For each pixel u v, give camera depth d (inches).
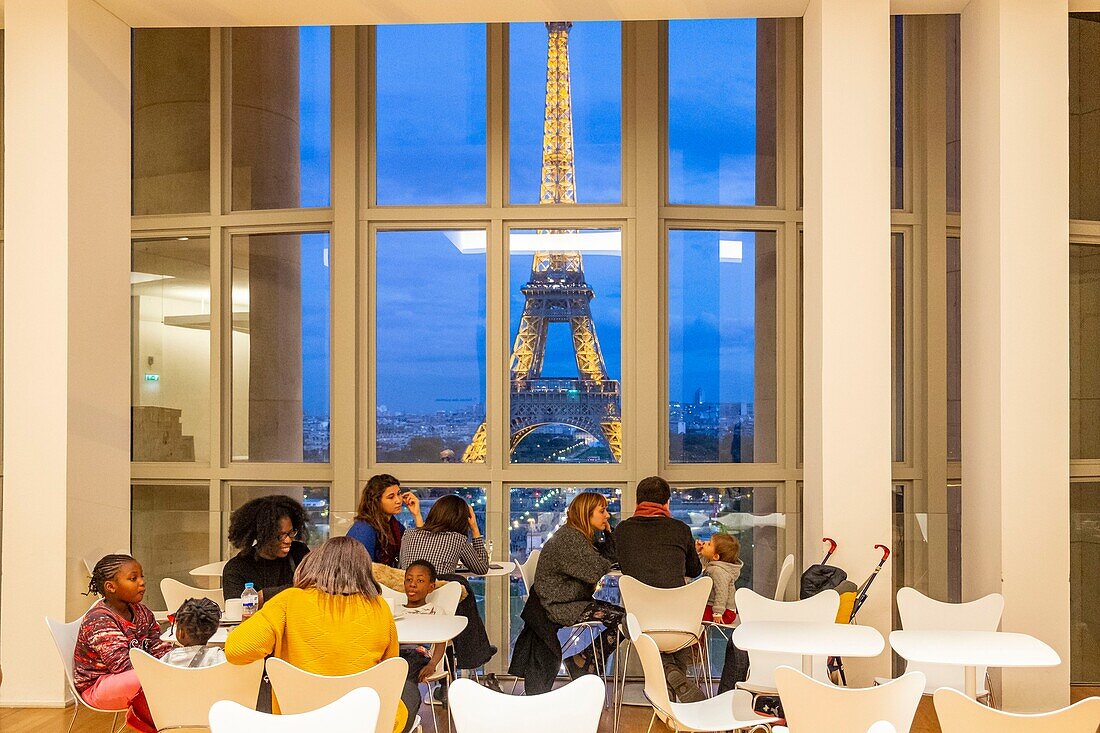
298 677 123.3
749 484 282.5
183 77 296.2
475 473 279.1
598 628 201.8
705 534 280.1
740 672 187.3
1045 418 195.6
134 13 220.8
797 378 283.1
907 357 286.2
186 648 153.6
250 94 293.4
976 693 155.6
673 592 183.2
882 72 200.7
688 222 283.1
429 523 202.8
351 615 133.3
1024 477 194.9
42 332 206.8
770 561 234.2
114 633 154.7
